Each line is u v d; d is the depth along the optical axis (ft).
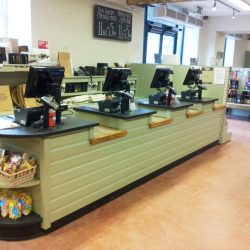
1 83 12.13
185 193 11.36
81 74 14.99
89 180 9.29
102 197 10.00
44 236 8.16
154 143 12.21
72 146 8.42
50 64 12.65
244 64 40.65
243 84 26.89
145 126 11.41
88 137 8.91
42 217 8.04
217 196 11.23
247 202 10.85
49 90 8.19
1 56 11.07
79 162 8.78
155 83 12.85
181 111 13.78
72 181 8.68
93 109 11.15
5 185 7.50
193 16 26.45
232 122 25.59
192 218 9.55
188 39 28.96
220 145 18.42
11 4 14.23
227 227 9.12
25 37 14.16
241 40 38.68
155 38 25.21
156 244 8.10
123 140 10.41
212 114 16.99
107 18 17.80
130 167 11.07
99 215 9.44
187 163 14.85
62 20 15.30
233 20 27.61
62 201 8.48
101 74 15.98
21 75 12.75
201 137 16.26
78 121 8.97
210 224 9.25
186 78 15.49
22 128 7.75
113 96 11.02
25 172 7.57
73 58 16.33
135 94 18.94
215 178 13.01
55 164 8.02
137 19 20.59
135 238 8.32
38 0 13.94
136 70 18.90
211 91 18.39
